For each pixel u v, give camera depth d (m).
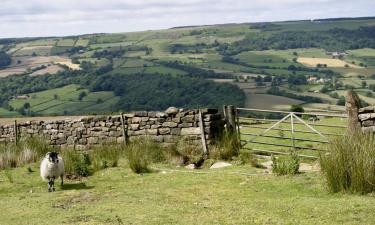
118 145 19.77
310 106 82.00
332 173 11.12
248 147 18.56
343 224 8.58
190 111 18.78
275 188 12.12
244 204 10.62
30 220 10.09
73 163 16.61
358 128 14.02
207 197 11.65
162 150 18.44
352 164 10.95
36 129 23.30
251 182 13.05
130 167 16.00
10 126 24.11
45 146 21.36
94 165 16.67
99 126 21.31
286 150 17.25
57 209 11.06
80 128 21.88
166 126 19.39
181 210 10.30
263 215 9.52
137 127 20.19
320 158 12.16
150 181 14.16
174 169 16.03
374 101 80.50
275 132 21.97
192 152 18.03
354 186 10.77
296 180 12.60
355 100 15.12
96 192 12.93
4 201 12.43
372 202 9.79
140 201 11.48
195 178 14.12
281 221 9.01
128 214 10.10
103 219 9.76
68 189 13.71
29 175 16.34
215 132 18.58
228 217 9.51
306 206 9.95
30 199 12.45
